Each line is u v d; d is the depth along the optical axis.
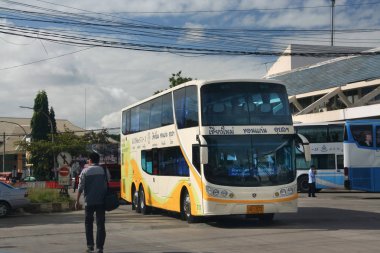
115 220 18.27
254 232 14.12
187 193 16.58
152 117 19.86
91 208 10.56
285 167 15.31
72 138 58.19
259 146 15.26
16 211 22.56
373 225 15.44
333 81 41.75
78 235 14.27
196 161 15.44
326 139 32.78
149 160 20.08
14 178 37.91
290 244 11.83
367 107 31.97
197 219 16.41
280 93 15.86
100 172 10.66
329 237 12.90
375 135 26.02
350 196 29.81
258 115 15.46
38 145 57.78
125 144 23.69
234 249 11.21
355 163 25.98
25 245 12.41
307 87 43.88
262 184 15.01
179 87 17.08
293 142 15.61
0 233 15.04
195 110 15.59
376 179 25.78
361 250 10.91
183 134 16.53
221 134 15.09
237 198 14.80
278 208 15.01
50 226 16.84
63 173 27.64
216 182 14.84
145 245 11.99
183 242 12.41
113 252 11.04
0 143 88.94
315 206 22.16
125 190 23.58
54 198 24.78
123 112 24.36
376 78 36.56
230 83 15.53
